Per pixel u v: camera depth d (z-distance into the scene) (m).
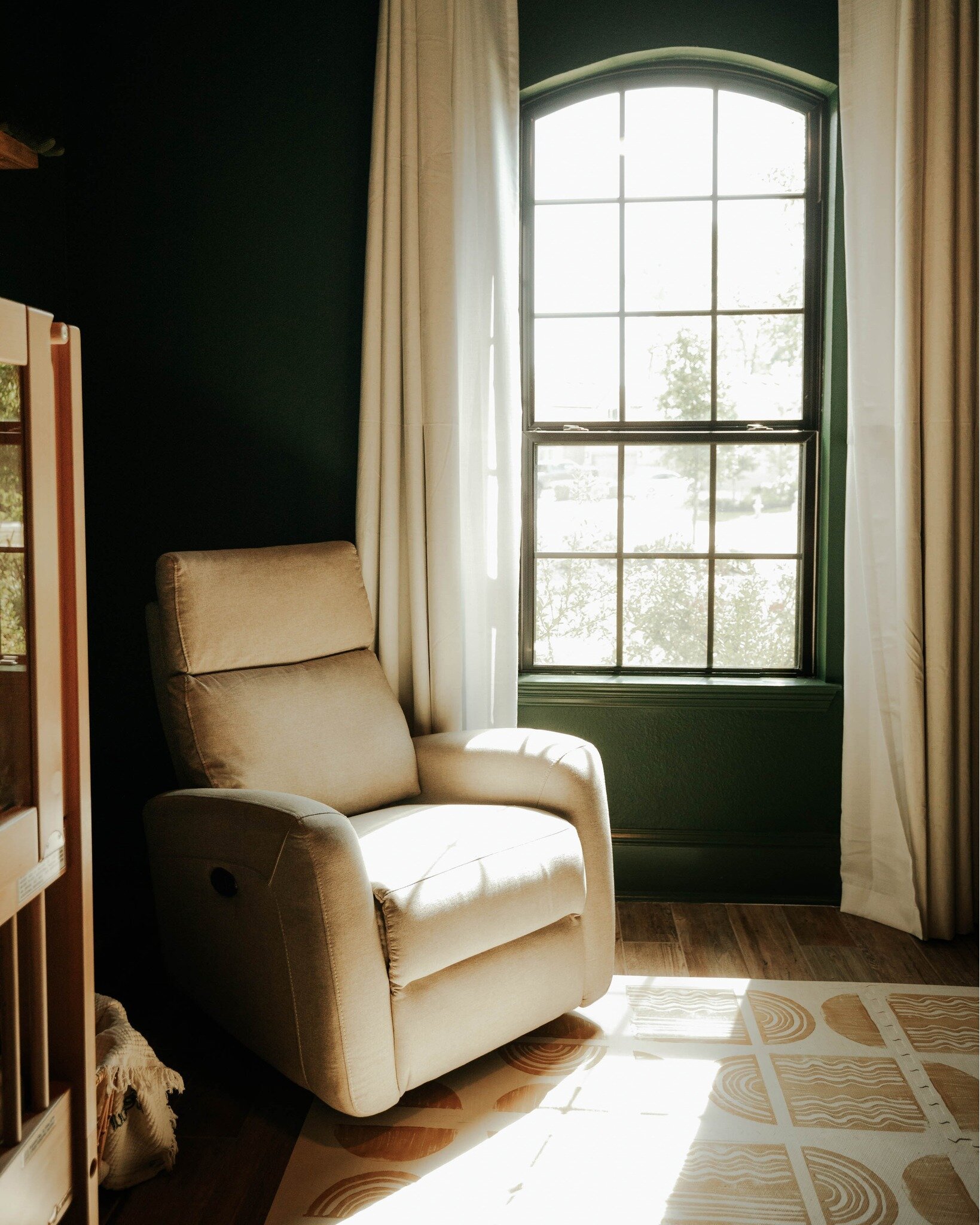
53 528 1.16
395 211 2.57
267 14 2.71
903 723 2.56
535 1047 2.07
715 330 2.85
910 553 2.52
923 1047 2.04
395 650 2.68
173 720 2.12
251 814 1.79
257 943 1.82
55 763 1.18
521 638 2.95
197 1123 1.81
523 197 2.86
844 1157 1.70
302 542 2.82
